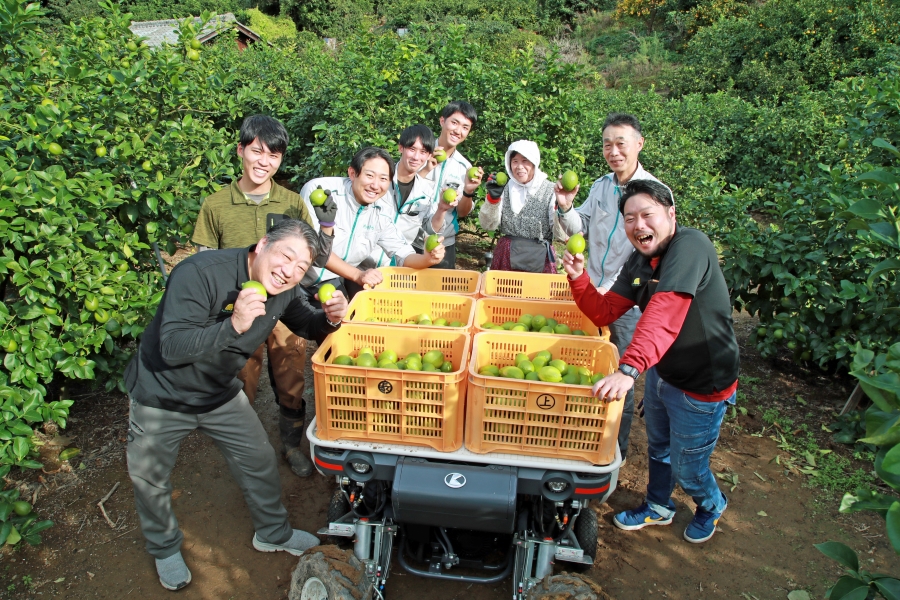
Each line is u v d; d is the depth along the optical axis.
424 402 2.78
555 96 8.09
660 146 11.30
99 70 5.98
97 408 4.96
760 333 5.68
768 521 3.98
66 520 3.81
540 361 3.23
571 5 39.50
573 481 2.74
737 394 5.43
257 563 3.53
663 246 2.87
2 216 3.84
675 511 3.99
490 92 7.92
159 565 3.31
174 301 2.67
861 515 4.03
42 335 3.94
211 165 5.32
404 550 3.25
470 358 3.13
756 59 22.77
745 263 5.54
